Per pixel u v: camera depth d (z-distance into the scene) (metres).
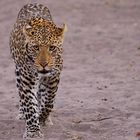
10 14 26.53
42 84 12.02
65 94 14.95
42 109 12.19
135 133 11.75
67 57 19.41
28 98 11.64
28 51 11.33
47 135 11.72
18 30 12.20
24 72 11.59
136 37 21.86
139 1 28.34
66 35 22.73
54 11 27.17
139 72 17.05
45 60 11.06
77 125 12.40
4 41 22.03
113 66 17.94
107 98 14.42
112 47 20.58
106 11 26.86
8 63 18.84
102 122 12.57
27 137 11.59
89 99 14.41
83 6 28.02
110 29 23.48
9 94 15.16
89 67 17.98
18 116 12.87
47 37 11.14
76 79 16.56
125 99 14.23
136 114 12.99
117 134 11.77
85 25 24.53
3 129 12.18
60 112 13.35
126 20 25.05
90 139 11.48
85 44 21.19
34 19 11.79
